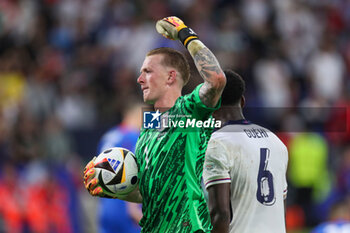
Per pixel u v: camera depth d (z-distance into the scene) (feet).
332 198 159.43
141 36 185.16
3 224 119.75
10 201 121.80
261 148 57.98
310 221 158.51
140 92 92.53
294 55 209.46
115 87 175.22
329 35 216.33
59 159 140.15
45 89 165.07
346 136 178.60
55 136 142.41
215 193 56.03
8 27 188.24
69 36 191.01
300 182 162.91
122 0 199.82
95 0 198.59
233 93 59.16
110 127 154.40
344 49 222.48
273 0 220.64
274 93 189.88
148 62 55.21
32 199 126.00
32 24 190.80
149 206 53.26
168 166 52.37
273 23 214.90
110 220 89.97
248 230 56.59
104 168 55.16
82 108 169.27
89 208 137.28
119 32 190.60
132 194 57.41
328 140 176.96
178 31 53.21
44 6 197.67
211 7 209.97
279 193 58.23
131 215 88.79
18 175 126.72
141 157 54.54
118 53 185.68
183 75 55.57
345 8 238.07
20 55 178.40
